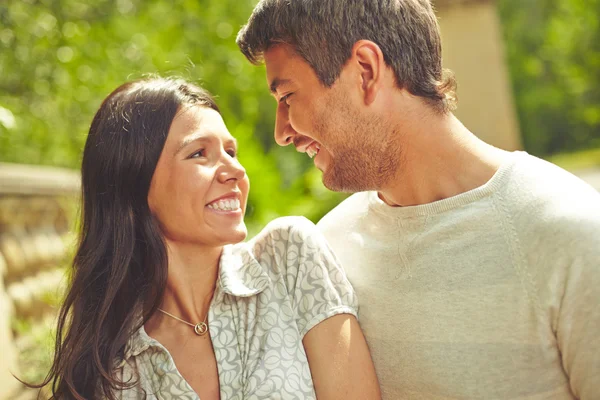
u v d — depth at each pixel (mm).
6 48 4863
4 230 3445
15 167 3596
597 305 1370
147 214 1680
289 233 1728
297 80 1630
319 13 1577
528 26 16281
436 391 1569
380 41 1572
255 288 1658
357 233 1783
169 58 6012
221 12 6738
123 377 1632
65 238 3855
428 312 1574
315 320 1625
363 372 1610
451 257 1553
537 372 1468
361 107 1594
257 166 4855
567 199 1453
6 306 3096
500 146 5965
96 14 5684
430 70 1602
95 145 1720
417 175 1611
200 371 1606
